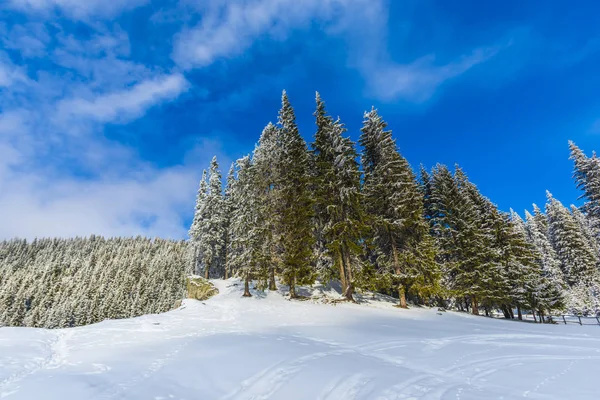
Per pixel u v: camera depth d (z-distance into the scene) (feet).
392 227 83.25
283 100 92.02
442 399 19.83
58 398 19.38
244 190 89.15
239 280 106.01
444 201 102.73
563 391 21.35
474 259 92.43
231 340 38.14
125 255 367.25
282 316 60.44
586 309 119.14
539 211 186.29
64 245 487.20
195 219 135.54
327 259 87.25
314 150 91.81
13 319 213.25
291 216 80.12
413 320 62.34
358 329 49.21
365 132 101.96
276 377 24.17
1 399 19.08
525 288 100.32
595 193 107.65
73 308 212.02
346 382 22.79
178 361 28.43
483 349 36.11
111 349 33.12
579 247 133.08
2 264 395.34
